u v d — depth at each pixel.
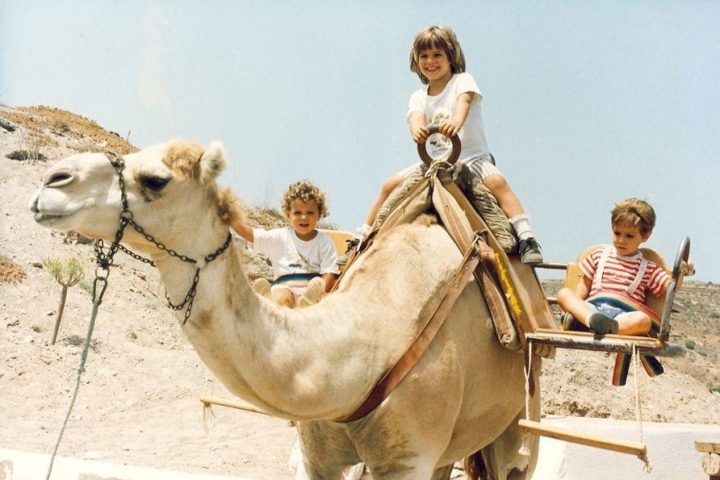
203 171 4.42
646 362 6.23
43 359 15.08
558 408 14.54
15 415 12.88
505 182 6.06
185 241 4.42
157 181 4.36
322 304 4.95
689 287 54.72
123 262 21.67
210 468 10.66
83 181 4.29
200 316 4.43
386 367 4.91
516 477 6.25
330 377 4.68
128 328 17.83
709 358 33.47
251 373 4.50
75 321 17.11
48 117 31.36
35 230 20.80
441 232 5.65
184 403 14.27
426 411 5.01
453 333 5.25
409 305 5.13
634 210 5.96
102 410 13.55
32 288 17.94
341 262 6.29
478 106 6.37
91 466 8.26
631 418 14.93
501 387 5.68
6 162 24.31
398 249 5.34
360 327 4.89
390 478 4.99
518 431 6.16
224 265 4.50
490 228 5.92
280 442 12.38
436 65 6.38
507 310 5.56
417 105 6.53
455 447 5.66
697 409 16.75
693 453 9.15
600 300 5.95
